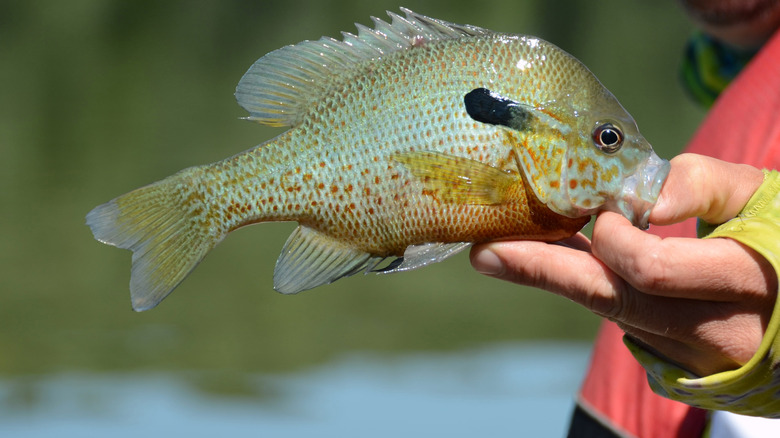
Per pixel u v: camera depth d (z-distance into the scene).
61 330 2.02
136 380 1.73
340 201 0.73
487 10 4.79
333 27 4.96
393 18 0.73
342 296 2.29
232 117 4.48
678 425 0.84
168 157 3.85
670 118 4.28
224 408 1.55
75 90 4.71
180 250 0.74
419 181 0.72
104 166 3.69
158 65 5.02
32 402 1.60
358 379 1.69
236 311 2.18
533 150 0.72
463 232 0.72
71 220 2.97
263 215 0.74
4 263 2.51
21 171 3.56
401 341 1.92
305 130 0.73
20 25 5.20
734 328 0.69
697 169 0.71
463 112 0.72
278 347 1.90
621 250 0.68
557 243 0.75
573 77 0.72
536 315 2.10
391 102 0.72
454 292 2.30
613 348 0.89
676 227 0.88
